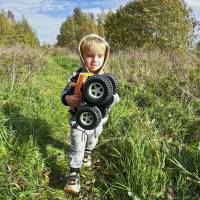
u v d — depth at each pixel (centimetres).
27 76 234
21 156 127
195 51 279
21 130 142
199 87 216
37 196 112
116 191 113
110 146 138
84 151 126
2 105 172
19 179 117
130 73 272
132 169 114
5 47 398
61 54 842
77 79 112
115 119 162
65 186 113
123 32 800
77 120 107
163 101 208
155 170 115
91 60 111
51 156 134
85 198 115
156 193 108
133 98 212
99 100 103
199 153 125
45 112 173
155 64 309
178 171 118
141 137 130
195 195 109
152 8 598
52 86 259
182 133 159
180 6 461
